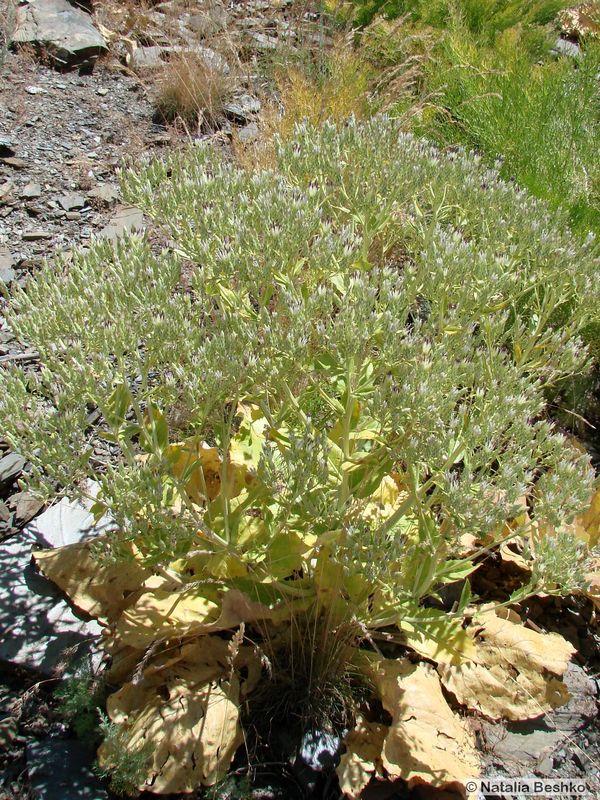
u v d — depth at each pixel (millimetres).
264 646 1115
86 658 1127
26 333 1031
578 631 1287
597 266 1188
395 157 1290
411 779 970
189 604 1107
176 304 1030
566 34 4148
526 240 1224
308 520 1021
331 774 1048
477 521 932
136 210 2219
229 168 1263
